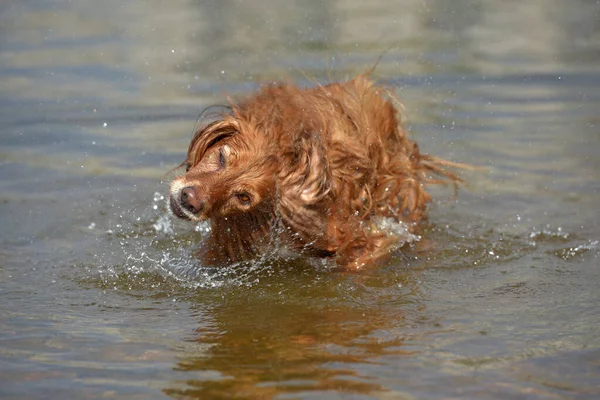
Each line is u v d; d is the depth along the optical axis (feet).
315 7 83.97
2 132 52.31
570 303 31.83
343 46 67.77
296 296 33.40
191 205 32.63
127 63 64.69
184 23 77.36
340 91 38.27
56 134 52.29
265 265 36.73
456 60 64.90
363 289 34.06
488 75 61.41
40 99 57.52
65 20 78.38
